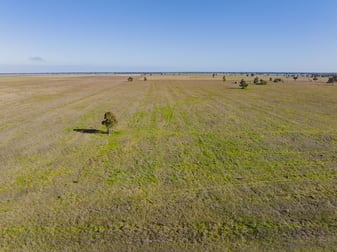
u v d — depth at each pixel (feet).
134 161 52.65
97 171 47.42
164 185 41.81
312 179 43.96
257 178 44.47
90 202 36.40
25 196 38.04
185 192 39.45
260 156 55.57
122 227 30.66
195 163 51.60
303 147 61.77
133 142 66.69
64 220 31.96
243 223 31.58
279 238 28.81
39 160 53.06
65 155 56.29
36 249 26.89
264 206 35.47
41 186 41.27
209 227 30.78
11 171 47.26
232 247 27.40
